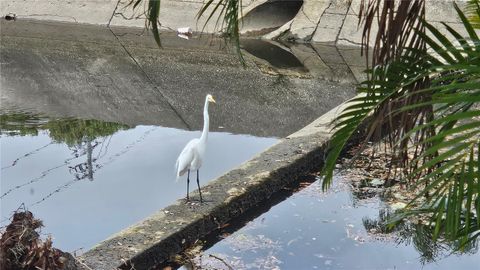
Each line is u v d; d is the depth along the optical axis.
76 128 9.86
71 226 6.68
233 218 6.43
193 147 6.23
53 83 12.28
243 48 14.41
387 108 3.53
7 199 7.37
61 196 7.42
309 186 7.21
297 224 6.39
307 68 12.81
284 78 12.20
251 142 9.16
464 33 13.22
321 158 7.71
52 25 17.02
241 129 9.73
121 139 9.34
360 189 7.05
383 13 3.26
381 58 3.36
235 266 5.62
